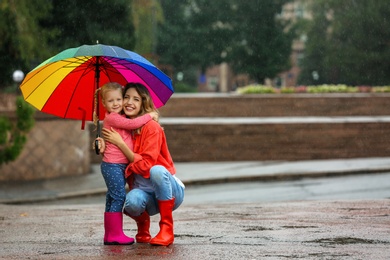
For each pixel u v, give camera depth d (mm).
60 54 7176
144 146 7414
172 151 30359
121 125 7414
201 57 83125
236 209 12891
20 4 25516
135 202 7395
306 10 83750
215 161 30359
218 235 8875
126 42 32031
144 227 7902
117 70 7613
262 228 9625
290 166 27250
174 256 7113
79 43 31234
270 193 20141
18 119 21312
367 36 76125
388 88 46188
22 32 25578
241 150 30516
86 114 7898
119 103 7480
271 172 25125
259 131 30625
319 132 30875
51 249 7840
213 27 83062
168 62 83688
